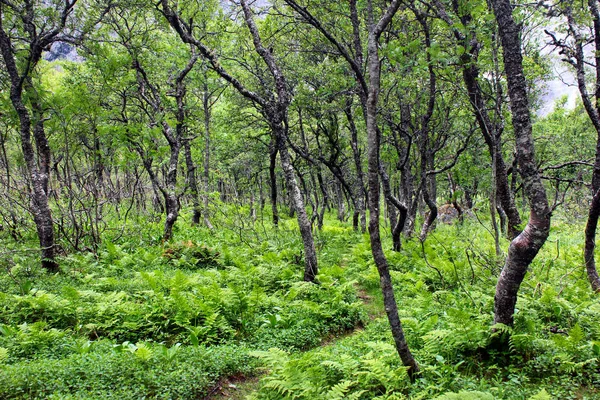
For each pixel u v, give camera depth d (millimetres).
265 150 23328
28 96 10633
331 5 12367
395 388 4723
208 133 20656
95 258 11641
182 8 11625
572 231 18766
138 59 14289
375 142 4605
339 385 4574
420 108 15742
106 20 13312
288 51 16031
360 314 8320
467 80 9445
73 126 12641
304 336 7094
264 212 28531
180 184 15430
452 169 18219
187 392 4930
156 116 14891
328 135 18719
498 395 4590
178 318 6992
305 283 9062
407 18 12789
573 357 5324
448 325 6504
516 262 5383
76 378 4855
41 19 10578
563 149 19828
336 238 18094
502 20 5160
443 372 5113
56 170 13539
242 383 5582
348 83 13453
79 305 7445
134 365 5191
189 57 16109
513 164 12375
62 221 12055
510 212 9305
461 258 12336
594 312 6672
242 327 7277
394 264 12469
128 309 7180
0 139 13328
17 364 5098
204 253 12602
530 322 5836
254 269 10367
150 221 17828
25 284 8047
